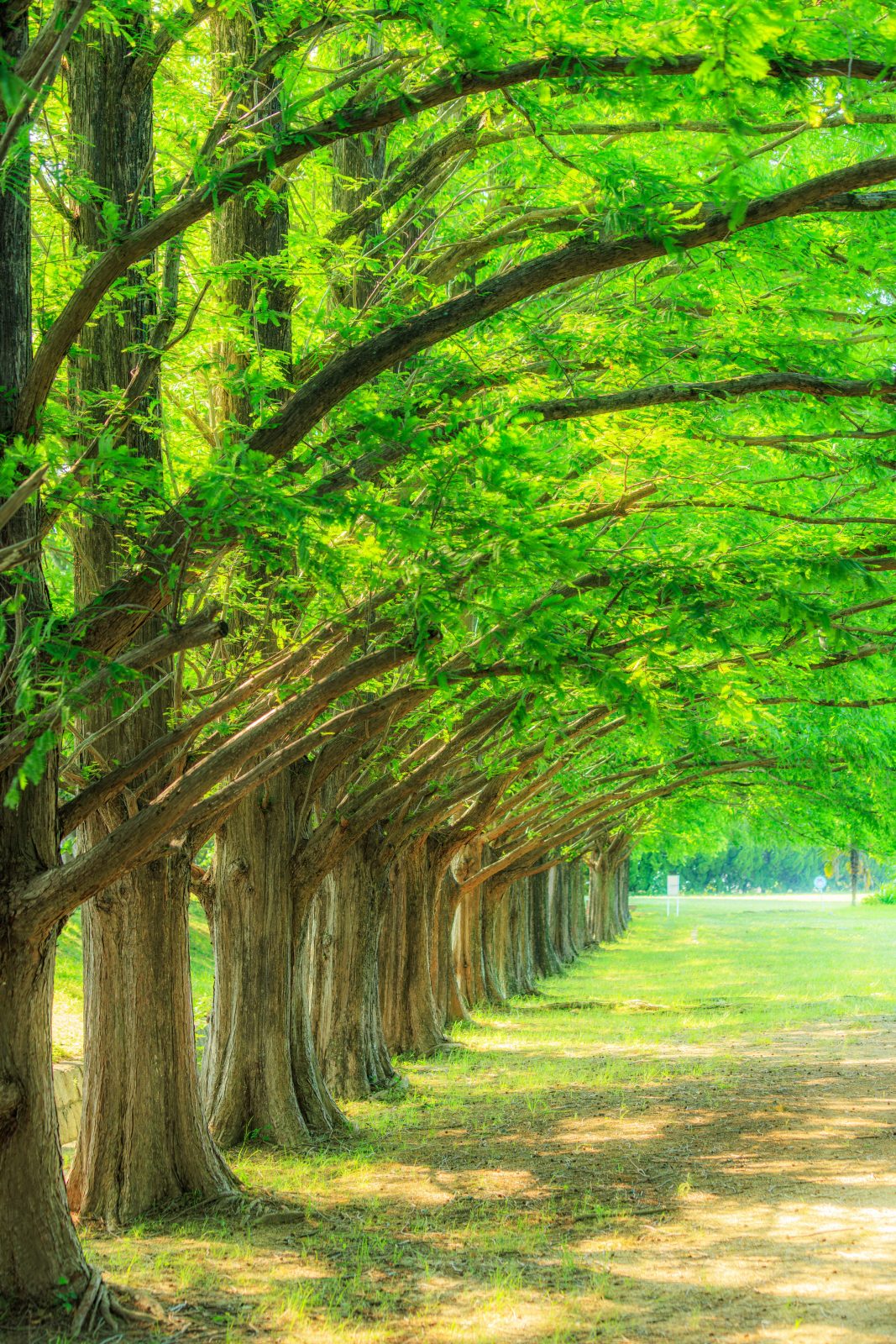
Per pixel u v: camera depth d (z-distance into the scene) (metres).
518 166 10.34
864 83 6.51
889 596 10.28
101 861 7.19
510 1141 13.73
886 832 22.12
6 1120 7.40
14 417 6.95
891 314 9.33
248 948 13.98
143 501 7.16
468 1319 7.41
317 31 7.86
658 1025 25.58
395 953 22.20
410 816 18.64
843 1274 7.88
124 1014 10.91
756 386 7.99
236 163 7.13
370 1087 17.64
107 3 7.82
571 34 6.38
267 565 7.06
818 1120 13.92
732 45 4.74
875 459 9.57
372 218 10.88
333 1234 9.84
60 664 6.48
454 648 8.51
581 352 9.08
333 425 8.38
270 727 7.41
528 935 37.59
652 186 6.95
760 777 23.02
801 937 58.88
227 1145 13.64
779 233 8.83
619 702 7.40
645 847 48.56
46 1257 7.47
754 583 8.44
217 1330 7.34
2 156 4.82
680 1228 9.45
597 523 10.97
